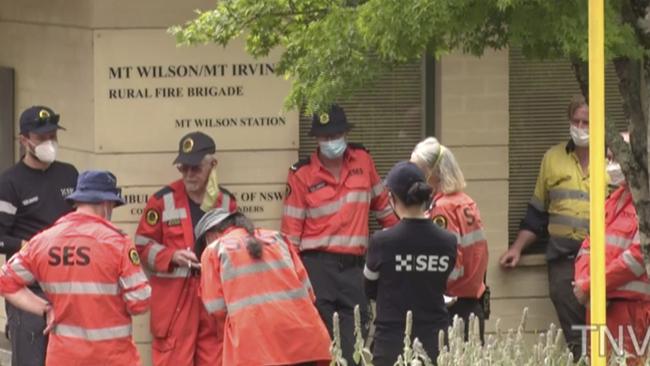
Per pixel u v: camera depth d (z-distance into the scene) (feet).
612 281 41.32
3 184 44.86
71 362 39.86
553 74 51.98
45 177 45.27
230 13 39.47
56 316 40.01
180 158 45.80
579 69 35.65
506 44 34.55
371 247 39.42
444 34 33.45
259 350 39.42
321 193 47.47
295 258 40.65
